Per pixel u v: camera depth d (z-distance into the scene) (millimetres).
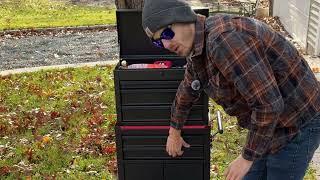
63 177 4137
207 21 2137
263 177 2678
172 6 2102
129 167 3182
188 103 2721
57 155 4574
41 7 17609
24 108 6195
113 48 11031
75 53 10648
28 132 5273
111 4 18438
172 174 3188
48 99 6582
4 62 10000
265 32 2141
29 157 4539
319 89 2414
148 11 2152
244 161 2184
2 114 5961
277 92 2070
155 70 2912
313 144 2451
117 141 3102
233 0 18484
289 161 2443
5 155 4660
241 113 2344
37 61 10023
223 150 4590
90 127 5371
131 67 3016
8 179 4113
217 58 2055
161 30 2143
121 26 3115
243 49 2018
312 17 9375
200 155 3111
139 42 3150
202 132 3025
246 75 2021
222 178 3998
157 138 3078
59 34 12930
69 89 7059
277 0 13781
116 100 3010
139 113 3033
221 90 2238
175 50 2213
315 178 3951
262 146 2129
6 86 7312
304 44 10086
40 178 4129
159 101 2990
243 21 2104
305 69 2338
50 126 5422
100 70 8250
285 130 2371
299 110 2336
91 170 4289
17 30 13133
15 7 17391
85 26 13438
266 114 2053
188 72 2586
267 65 2131
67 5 18266
